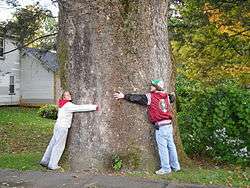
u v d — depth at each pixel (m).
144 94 8.60
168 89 9.13
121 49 8.66
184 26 15.00
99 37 8.64
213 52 14.63
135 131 8.74
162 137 8.44
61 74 9.06
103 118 8.69
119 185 7.42
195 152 10.89
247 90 11.41
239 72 14.50
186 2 14.75
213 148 10.57
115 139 8.68
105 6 8.57
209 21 14.34
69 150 8.91
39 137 17.61
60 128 8.79
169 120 8.54
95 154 8.70
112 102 8.68
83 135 8.78
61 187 7.30
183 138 10.88
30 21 18.03
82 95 8.77
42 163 8.95
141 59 8.75
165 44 9.09
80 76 8.79
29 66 36.59
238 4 13.82
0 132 19.20
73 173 8.38
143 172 8.52
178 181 7.76
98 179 7.81
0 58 34.19
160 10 8.95
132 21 8.70
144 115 8.79
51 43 19.30
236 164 10.09
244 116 10.49
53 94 35.72
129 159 8.67
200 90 11.48
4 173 8.34
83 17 8.66
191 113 11.01
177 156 9.04
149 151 8.78
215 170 9.03
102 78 8.67
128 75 8.69
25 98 36.78
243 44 14.34
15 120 25.11
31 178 7.92
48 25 18.78
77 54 8.80
